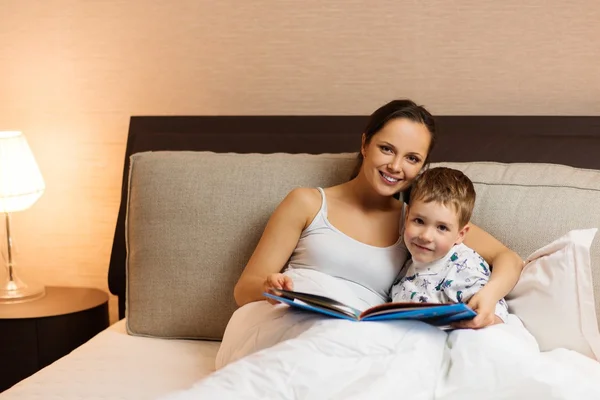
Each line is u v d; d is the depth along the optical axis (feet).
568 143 6.72
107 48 8.21
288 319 4.90
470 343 4.46
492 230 5.71
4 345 7.29
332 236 5.67
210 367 5.55
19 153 7.58
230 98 8.07
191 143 7.47
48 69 8.36
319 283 5.30
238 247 6.14
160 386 5.14
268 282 5.09
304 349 4.35
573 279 5.00
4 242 7.96
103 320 7.82
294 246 5.73
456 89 7.57
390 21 7.57
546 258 5.15
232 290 6.12
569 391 4.13
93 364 5.59
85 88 8.33
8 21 8.34
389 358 4.37
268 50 7.89
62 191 8.56
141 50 8.15
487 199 5.80
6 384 7.39
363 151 5.75
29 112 8.50
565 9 7.21
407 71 7.64
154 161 6.49
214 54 8.02
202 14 7.96
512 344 4.42
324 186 6.20
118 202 8.45
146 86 8.21
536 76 7.38
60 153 8.50
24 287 7.94
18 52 8.39
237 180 6.27
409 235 5.28
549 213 5.59
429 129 5.52
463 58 7.49
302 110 7.94
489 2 7.34
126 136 8.34
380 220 5.79
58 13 8.22
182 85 8.14
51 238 8.69
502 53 7.41
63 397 4.95
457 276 5.19
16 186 7.52
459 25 7.44
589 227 5.45
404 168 5.45
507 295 5.36
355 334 4.46
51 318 7.28
